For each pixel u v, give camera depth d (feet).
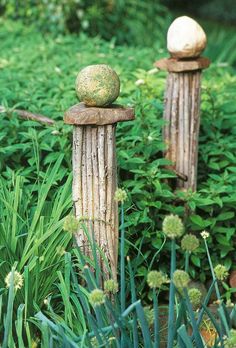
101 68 12.38
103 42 26.94
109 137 12.28
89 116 12.00
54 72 22.18
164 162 16.17
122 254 11.73
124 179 16.52
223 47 32.71
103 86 12.26
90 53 25.27
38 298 12.76
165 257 15.89
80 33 30.22
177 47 16.08
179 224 10.23
